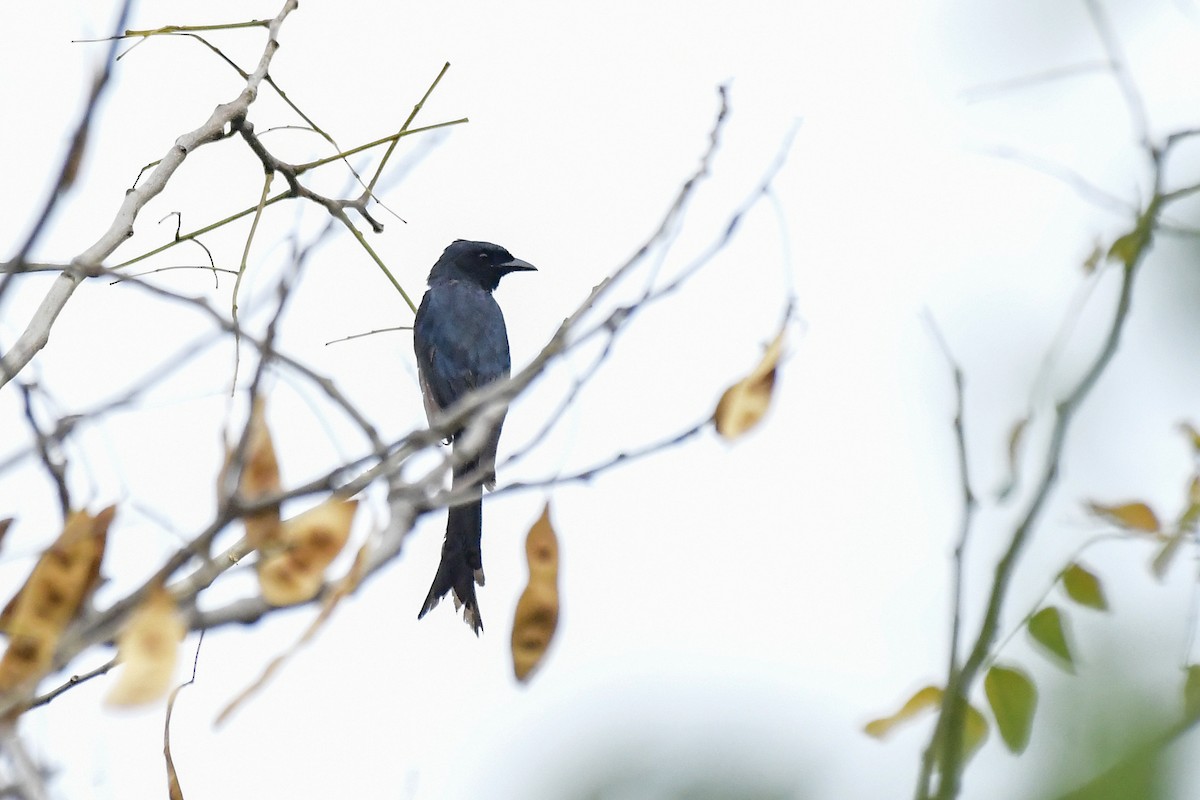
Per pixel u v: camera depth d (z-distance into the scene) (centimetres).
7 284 487
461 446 596
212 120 847
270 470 602
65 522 620
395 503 571
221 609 552
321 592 566
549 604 694
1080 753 320
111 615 550
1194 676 331
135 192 786
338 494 589
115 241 757
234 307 794
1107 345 567
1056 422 557
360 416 579
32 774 550
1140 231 558
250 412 541
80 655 545
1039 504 535
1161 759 312
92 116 476
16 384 605
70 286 711
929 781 484
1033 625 529
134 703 492
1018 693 513
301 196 909
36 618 609
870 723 525
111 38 469
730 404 613
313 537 575
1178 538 548
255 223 827
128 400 571
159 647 507
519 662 688
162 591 519
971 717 523
